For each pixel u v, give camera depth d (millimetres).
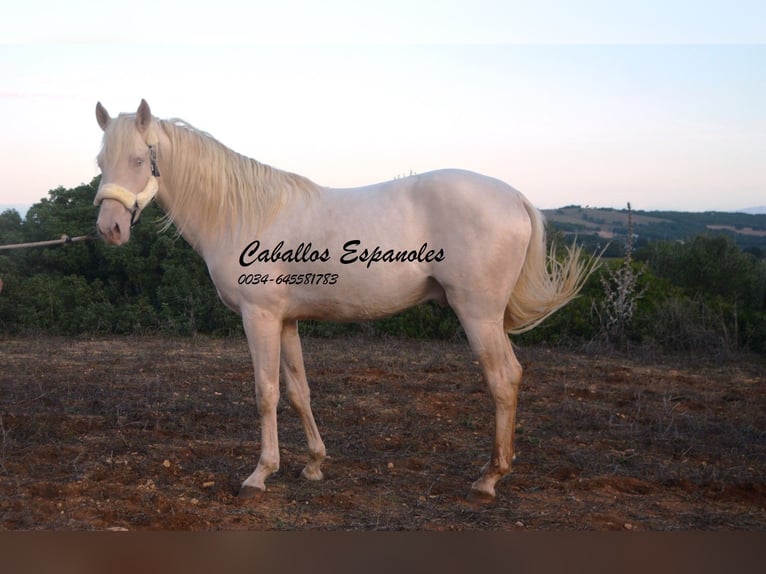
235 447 5004
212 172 4066
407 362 8508
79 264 11227
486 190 3932
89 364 7984
